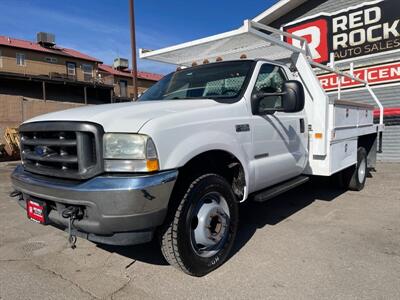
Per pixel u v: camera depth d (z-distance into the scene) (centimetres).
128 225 264
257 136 385
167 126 286
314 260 351
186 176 317
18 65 3506
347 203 573
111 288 304
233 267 339
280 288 298
